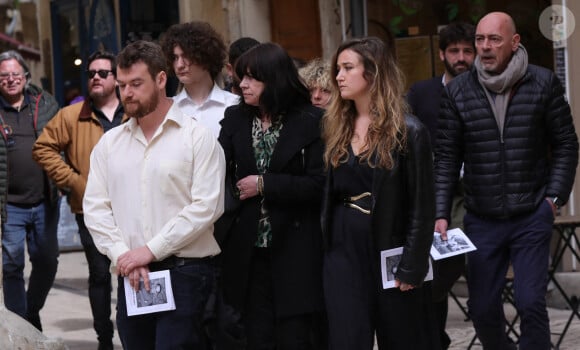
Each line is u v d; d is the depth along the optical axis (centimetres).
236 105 961
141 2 2281
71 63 2877
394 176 836
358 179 848
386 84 842
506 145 1013
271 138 930
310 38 1867
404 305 845
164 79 841
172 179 836
